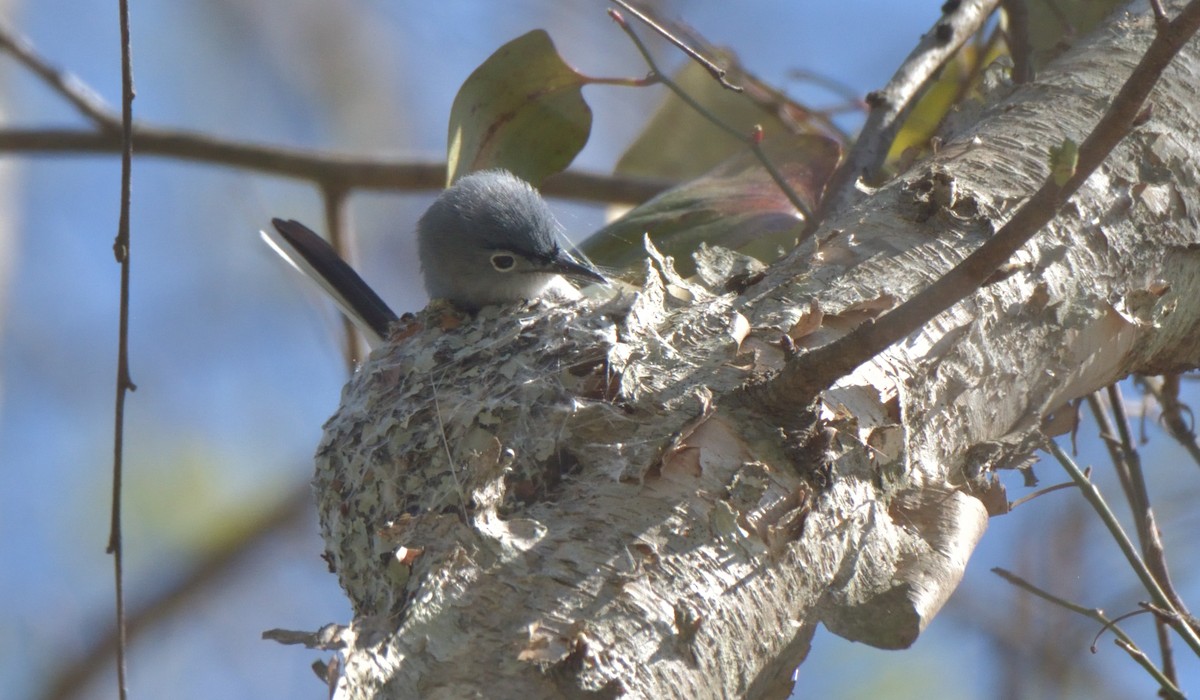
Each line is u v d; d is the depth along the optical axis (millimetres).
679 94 9094
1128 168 7812
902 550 6367
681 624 5555
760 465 6082
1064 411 7816
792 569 5965
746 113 12727
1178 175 7918
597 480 6113
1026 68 9992
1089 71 8625
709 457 6102
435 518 5977
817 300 6953
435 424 7406
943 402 6887
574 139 10125
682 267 9719
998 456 7070
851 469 6332
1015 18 10219
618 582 5578
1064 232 7453
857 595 6172
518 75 9516
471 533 5781
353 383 8727
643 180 13094
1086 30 10250
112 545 7445
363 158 14445
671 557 5734
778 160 10164
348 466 7730
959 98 11508
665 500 5934
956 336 6961
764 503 6016
